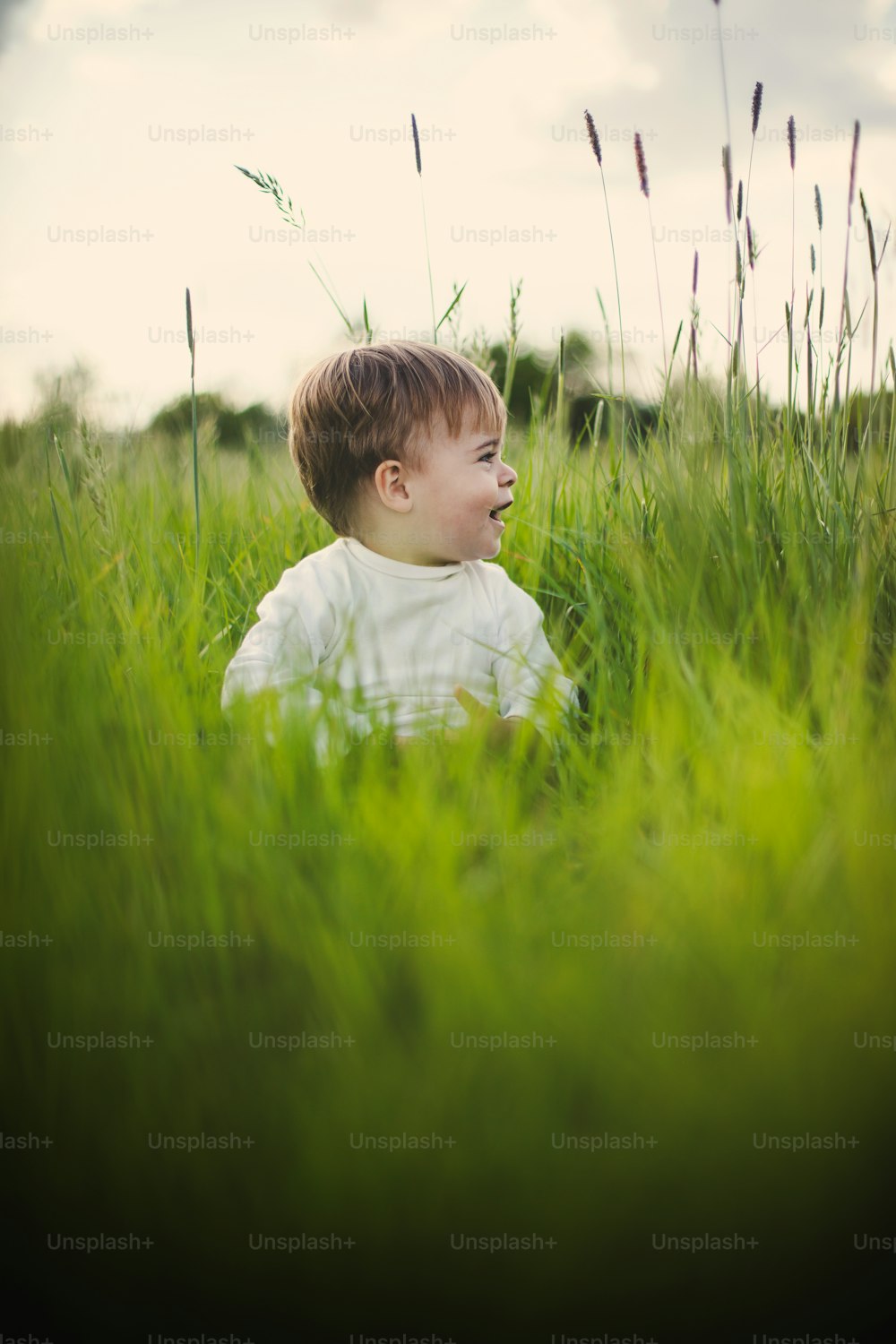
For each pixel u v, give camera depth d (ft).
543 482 6.50
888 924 2.83
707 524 5.18
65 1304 2.56
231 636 5.89
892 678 4.19
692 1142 2.53
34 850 3.14
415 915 2.83
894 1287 2.52
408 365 5.09
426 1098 2.51
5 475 5.68
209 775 3.51
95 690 4.04
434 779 3.58
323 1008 2.72
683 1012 2.67
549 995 2.61
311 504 6.18
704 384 5.64
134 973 2.85
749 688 3.91
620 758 3.94
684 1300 2.49
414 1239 2.50
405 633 5.18
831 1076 2.61
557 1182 2.51
